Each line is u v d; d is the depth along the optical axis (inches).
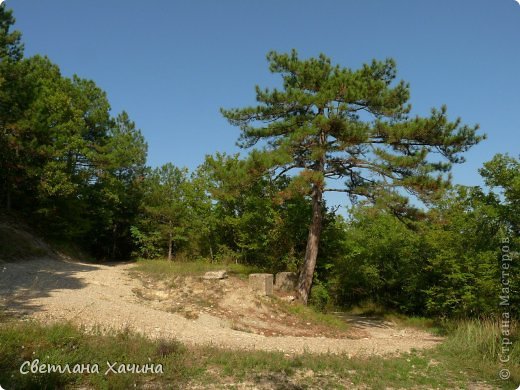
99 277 729.6
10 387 267.0
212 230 1219.9
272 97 755.4
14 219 1031.0
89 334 391.9
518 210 675.4
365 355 448.8
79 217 1242.6
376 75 804.0
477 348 468.4
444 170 726.5
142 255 1462.8
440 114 689.6
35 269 741.3
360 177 797.9
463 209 786.2
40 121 941.8
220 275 754.2
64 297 532.4
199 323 547.8
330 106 705.6
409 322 858.1
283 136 766.5
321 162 750.5
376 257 1063.6
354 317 896.3
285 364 370.3
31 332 356.2
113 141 1470.2
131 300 601.3
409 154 735.7
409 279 952.9
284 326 612.4
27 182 1027.3
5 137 882.8
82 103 1368.1
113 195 1429.6
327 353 431.2
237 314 618.2
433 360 441.1
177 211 1352.1
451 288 758.5
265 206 962.1
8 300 482.6
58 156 1007.0
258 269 964.0
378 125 707.4
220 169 743.7
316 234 793.6
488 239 737.0
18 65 900.6
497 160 666.2
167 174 1430.9
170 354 362.0
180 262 1079.6
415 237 912.9
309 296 805.2
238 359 368.2
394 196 692.7
